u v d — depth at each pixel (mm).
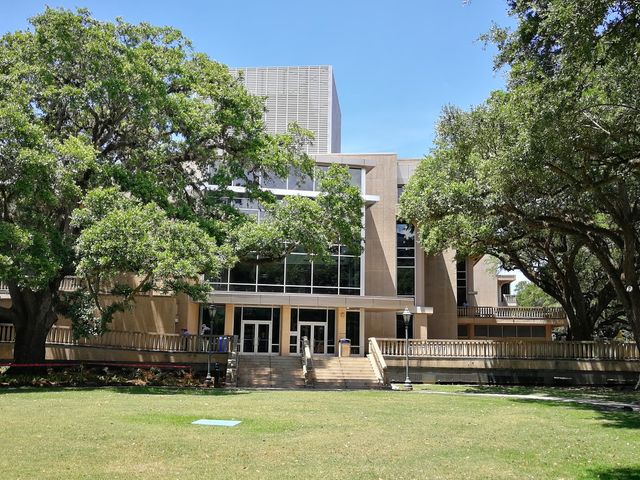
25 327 25422
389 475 8188
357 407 17375
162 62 25781
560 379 31703
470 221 26688
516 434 12492
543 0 12328
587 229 22828
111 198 21562
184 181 26547
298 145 29062
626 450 10641
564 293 34875
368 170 41406
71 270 24781
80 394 19391
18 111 20578
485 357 32000
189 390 23141
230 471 8188
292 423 13227
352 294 39438
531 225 22672
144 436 10742
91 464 8391
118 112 25219
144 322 35312
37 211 22516
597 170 17688
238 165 27500
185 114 24875
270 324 38906
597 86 14945
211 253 21953
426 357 31859
